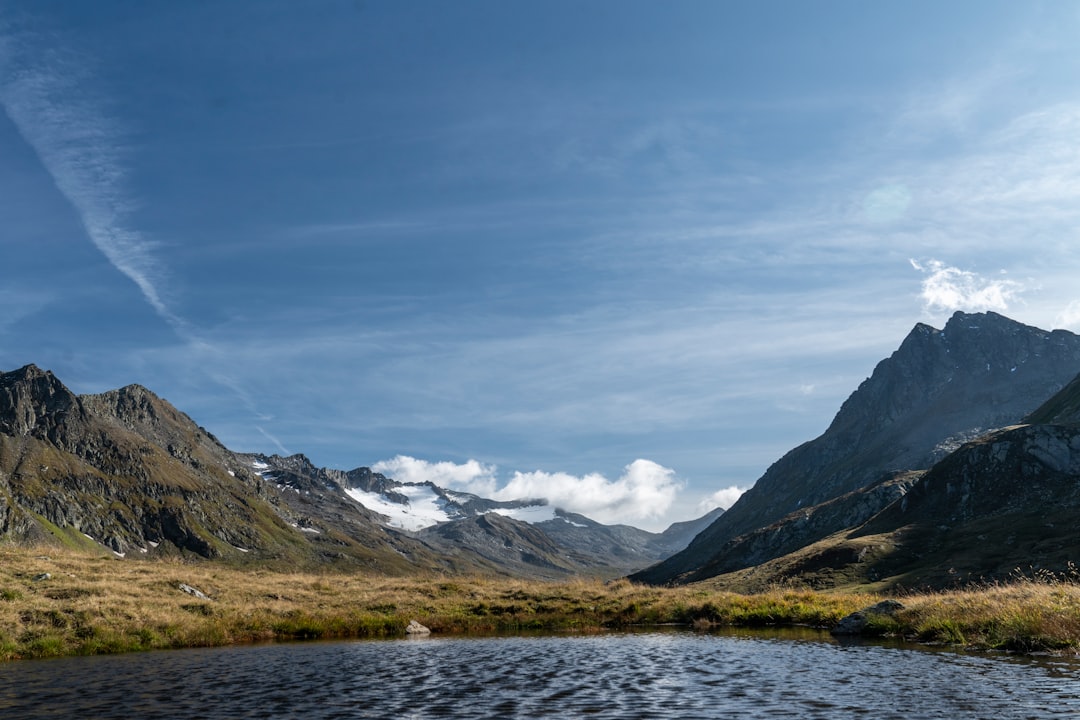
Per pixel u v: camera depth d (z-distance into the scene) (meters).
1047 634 32.16
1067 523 112.19
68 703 23.20
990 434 162.25
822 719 18.84
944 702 20.69
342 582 67.50
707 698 22.28
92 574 53.69
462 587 66.19
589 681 26.20
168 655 37.56
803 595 58.50
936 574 109.06
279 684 26.75
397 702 22.66
